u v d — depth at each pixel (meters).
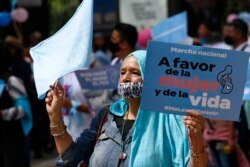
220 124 7.32
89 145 4.23
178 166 3.83
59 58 4.12
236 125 7.16
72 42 4.11
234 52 3.71
